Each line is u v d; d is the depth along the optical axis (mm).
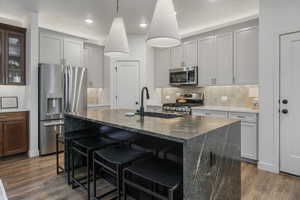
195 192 1296
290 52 2594
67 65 3947
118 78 4875
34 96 3498
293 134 2604
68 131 2744
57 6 3182
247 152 3104
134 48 4812
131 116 2303
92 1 3012
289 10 2584
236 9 3291
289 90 2617
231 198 1787
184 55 4422
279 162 2723
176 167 1543
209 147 1442
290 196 2131
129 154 1808
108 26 4109
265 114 2826
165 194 1845
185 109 4000
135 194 2131
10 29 3422
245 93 3855
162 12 1920
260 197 2113
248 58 3441
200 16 3584
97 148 2074
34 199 2080
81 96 4055
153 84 5027
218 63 3855
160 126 1627
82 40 4488
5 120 3229
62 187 2350
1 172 2779
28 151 3471
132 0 2986
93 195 2166
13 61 3518
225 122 1825
